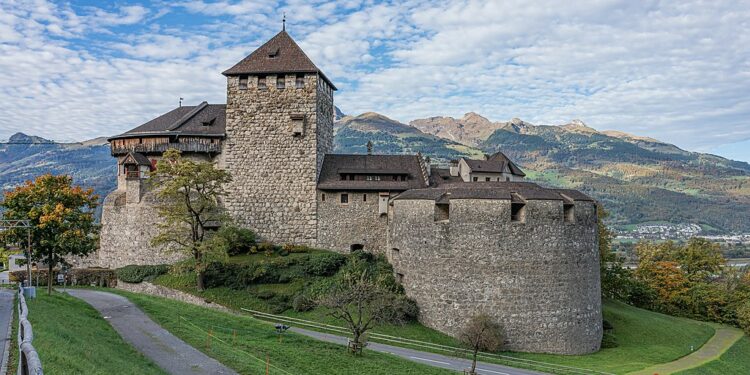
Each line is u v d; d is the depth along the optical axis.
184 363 32.03
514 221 54.25
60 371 20.20
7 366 20.73
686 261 101.12
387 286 58.50
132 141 71.06
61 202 58.00
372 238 69.06
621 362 52.56
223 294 57.50
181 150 69.38
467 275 54.03
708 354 62.09
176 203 60.88
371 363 39.25
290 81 69.50
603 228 86.25
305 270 61.50
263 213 69.19
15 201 56.44
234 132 69.62
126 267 65.81
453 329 54.03
